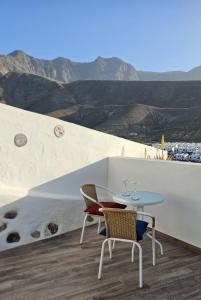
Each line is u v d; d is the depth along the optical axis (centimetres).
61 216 521
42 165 509
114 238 323
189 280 327
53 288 311
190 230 419
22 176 487
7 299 292
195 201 411
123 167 553
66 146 537
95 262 375
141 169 510
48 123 514
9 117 472
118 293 301
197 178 408
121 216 312
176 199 441
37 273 346
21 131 485
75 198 540
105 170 595
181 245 429
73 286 315
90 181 572
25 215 477
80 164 557
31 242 454
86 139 563
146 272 345
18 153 482
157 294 299
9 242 464
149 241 446
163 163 464
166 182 459
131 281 324
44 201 499
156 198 394
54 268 358
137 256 390
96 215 417
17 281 326
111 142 604
